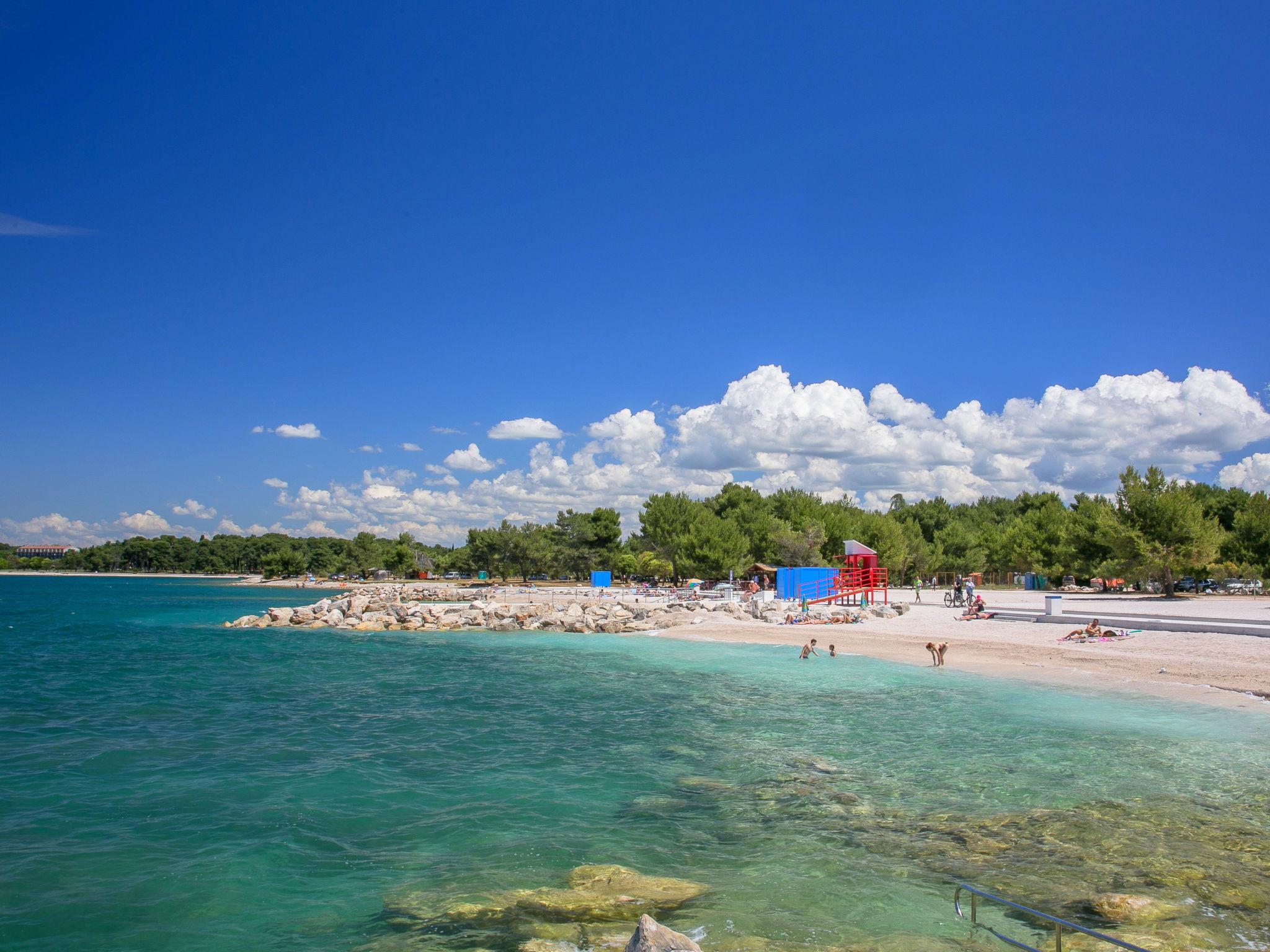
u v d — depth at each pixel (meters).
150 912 8.71
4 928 8.30
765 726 18.02
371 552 148.50
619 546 106.06
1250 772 13.55
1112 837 10.48
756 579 65.00
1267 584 59.88
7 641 41.50
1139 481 54.72
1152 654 26.72
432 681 25.84
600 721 18.91
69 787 13.55
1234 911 8.20
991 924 8.03
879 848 10.32
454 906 8.70
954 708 19.58
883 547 81.25
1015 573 87.31
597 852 10.37
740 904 8.61
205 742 17.00
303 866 10.01
